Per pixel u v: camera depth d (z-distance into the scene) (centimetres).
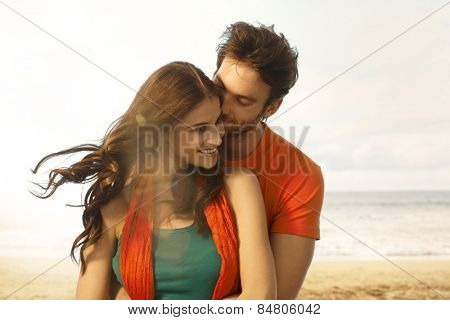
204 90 141
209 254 136
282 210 161
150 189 142
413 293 401
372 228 608
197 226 138
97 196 146
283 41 162
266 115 174
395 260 498
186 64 147
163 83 143
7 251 493
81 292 143
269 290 132
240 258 135
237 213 140
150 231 139
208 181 141
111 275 147
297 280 159
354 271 456
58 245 512
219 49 170
